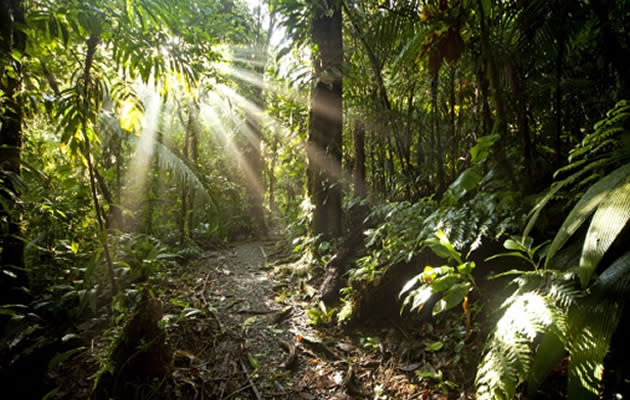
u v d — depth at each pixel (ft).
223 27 15.90
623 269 4.63
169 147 13.96
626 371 4.66
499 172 8.39
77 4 7.30
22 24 7.01
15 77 7.41
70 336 7.72
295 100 20.86
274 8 14.57
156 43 8.64
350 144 18.48
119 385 6.48
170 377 6.91
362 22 12.96
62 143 8.55
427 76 13.16
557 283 5.03
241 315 10.46
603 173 5.71
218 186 24.03
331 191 14.66
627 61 6.73
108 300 10.61
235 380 7.22
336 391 6.77
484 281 7.98
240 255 19.77
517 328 4.74
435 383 6.50
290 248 18.88
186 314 9.09
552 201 7.45
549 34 8.46
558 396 5.11
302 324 9.73
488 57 8.07
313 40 14.02
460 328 7.39
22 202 7.27
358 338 8.64
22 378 6.88
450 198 9.04
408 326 8.50
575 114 10.17
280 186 34.55
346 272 11.05
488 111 9.29
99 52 11.78
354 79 14.56
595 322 4.39
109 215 14.37
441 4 8.86
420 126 13.24
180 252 17.61
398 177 13.17
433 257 8.84
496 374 4.56
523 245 5.85
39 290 9.68
